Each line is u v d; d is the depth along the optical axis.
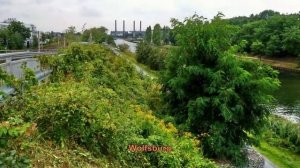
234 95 10.80
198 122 11.46
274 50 89.06
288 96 37.12
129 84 14.99
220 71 10.99
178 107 12.48
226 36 11.73
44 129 6.07
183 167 7.91
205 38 11.64
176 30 12.18
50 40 84.38
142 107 11.75
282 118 24.27
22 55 31.88
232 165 11.12
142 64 46.75
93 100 7.26
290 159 15.55
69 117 6.25
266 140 18.09
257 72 11.70
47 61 11.45
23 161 4.58
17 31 80.00
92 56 14.93
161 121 9.91
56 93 6.71
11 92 7.13
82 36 44.50
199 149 9.94
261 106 11.58
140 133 8.19
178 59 11.92
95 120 6.62
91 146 6.50
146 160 7.25
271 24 95.38
